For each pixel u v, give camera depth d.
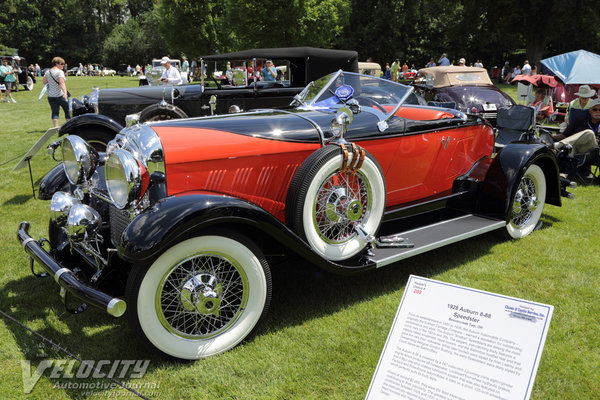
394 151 3.74
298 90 7.36
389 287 3.53
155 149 2.79
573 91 12.50
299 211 2.86
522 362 1.74
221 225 2.59
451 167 4.36
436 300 2.02
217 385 2.42
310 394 2.38
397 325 2.05
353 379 2.49
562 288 3.47
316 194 2.93
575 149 6.45
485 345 1.83
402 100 3.79
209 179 2.98
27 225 3.25
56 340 2.85
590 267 3.82
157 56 70.12
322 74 6.98
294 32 17.72
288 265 3.85
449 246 4.33
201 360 2.62
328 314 3.14
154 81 8.33
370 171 3.16
